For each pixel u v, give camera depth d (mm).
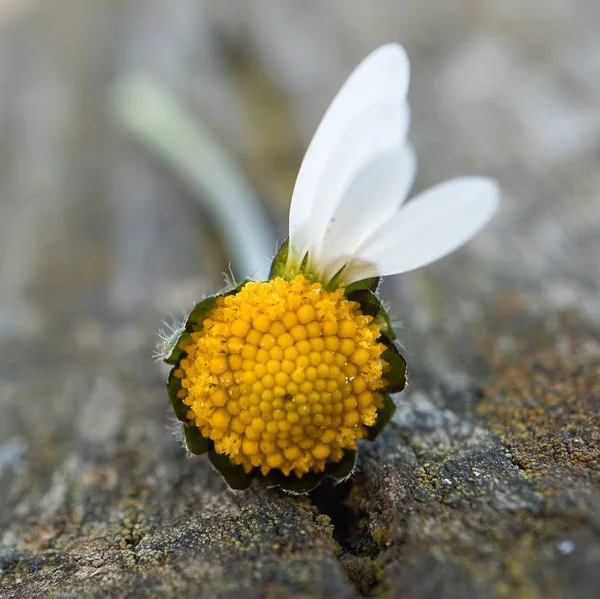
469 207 75
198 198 129
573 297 92
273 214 116
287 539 74
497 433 79
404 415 82
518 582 68
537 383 83
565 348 87
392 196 75
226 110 150
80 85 160
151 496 82
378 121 75
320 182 76
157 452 86
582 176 111
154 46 170
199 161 127
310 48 165
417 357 89
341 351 75
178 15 182
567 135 122
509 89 137
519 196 109
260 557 73
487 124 129
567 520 70
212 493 80
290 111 148
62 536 80
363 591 71
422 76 148
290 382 74
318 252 76
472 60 148
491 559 70
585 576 68
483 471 75
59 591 74
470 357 88
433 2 172
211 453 77
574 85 136
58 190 133
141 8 185
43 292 110
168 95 142
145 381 94
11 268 116
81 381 95
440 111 135
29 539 81
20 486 86
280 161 134
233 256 112
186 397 76
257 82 161
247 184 127
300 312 75
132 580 73
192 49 170
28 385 95
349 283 77
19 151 143
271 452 75
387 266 76
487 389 84
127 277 113
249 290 76
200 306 76
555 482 73
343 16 174
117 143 145
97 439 89
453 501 74
